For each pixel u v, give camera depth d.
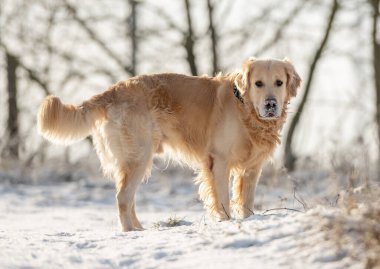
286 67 10.10
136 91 10.47
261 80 9.85
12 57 30.03
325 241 6.51
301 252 6.41
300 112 26.62
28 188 21.27
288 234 6.92
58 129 10.31
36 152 25.81
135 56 29.53
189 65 28.47
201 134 10.34
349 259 6.09
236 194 10.43
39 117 10.24
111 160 10.54
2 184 21.88
